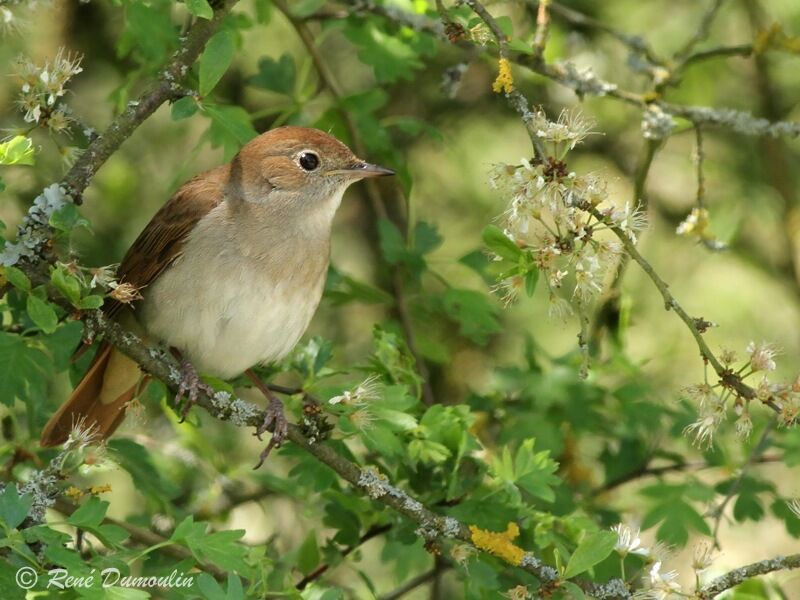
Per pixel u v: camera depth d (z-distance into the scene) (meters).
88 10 12.91
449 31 7.91
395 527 8.98
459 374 13.50
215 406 8.10
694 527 9.37
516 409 10.59
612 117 14.07
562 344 13.73
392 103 14.05
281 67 11.14
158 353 8.03
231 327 8.79
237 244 8.81
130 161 13.48
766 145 13.14
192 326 8.77
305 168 9.10
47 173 11.75
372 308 13.76
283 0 10.74
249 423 8.14
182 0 7.72
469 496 8.66
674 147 14.27
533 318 13.69
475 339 10.28
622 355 10.86
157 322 8.84
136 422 8.66
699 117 10.45
